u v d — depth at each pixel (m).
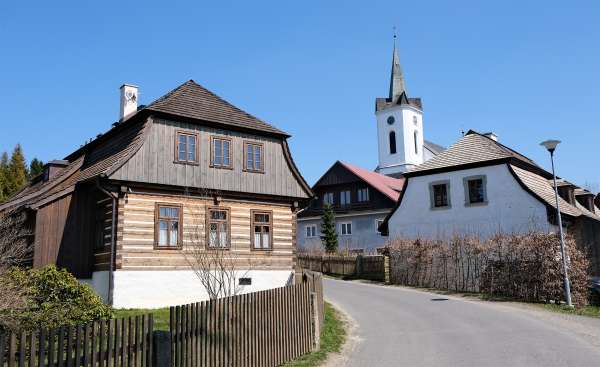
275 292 10.80
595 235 32.66
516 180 29.52
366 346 12.90
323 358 11.45
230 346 9.02
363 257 35.31
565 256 21.02
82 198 20.84
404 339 13.77
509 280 23.78
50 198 19.89
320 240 51.53
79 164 24.70
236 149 23.17
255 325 9.88
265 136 24.33
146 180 20.14
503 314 18.20
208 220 21.70
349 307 20.25
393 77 82.69
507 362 11.01
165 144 21.05
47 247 19.59
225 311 8.98
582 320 16.86
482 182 30.83
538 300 22.52
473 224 30.75
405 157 78.69
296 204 24.78
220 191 22.05
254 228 23.12
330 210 48.22
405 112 79.62
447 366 10.75
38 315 9.09
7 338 6.01
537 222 28.45
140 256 19.66
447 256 27.95
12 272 10.30
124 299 19.00
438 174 32.72
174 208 20.91
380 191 48.56
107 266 19.48
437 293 25.55
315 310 12.61
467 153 32.06
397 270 30.69
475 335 14.20
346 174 50.94
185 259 20.69
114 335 6.92
